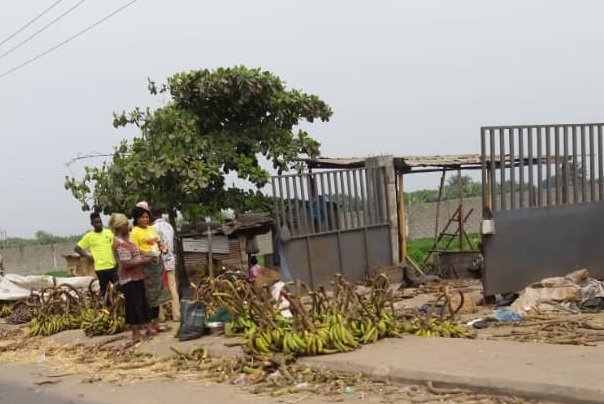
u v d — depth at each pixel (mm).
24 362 10539
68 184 15602
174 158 14719
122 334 11500
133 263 10398
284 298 9305
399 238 15828
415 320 9258
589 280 11516
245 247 14430
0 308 16000
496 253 11695
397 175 15844
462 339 8367
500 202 11727
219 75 15117
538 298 10961
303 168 16203
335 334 8172
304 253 14312
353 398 6723
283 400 6879
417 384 6906
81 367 9703
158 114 15023
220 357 9062
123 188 15383
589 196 12562
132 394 7828
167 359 9375
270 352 8422
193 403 7129
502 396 6301
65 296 13234
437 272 17172
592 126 12461
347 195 14984
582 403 5809
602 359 6816
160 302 10969
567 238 12273
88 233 12883
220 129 16000
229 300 10016
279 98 15727
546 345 7660
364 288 13539
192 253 14945
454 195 34875
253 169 15289
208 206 15609
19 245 36406
